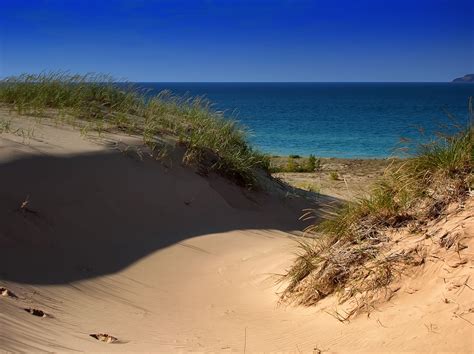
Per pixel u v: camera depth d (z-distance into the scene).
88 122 12.62
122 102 14.33
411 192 6.16
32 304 5.54
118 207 9.55
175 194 10.87
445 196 5.82
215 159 12.77
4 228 7.48
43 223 8.09
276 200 12.97
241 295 6.75
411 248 5.38
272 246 9.12
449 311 4.47
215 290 7.02
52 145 10.39
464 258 4.89
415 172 6.43
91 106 13.68
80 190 9.32
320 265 6.17
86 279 6.96
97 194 9.52
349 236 6.18
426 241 5.36
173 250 8.68
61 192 9.00
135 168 10.87
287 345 4.94
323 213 12.88
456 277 4.76
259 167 14.42
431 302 4.71
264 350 4.87
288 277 6.64
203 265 8.16
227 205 11.39
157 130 12.95
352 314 5.16
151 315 6.00
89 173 9.88
